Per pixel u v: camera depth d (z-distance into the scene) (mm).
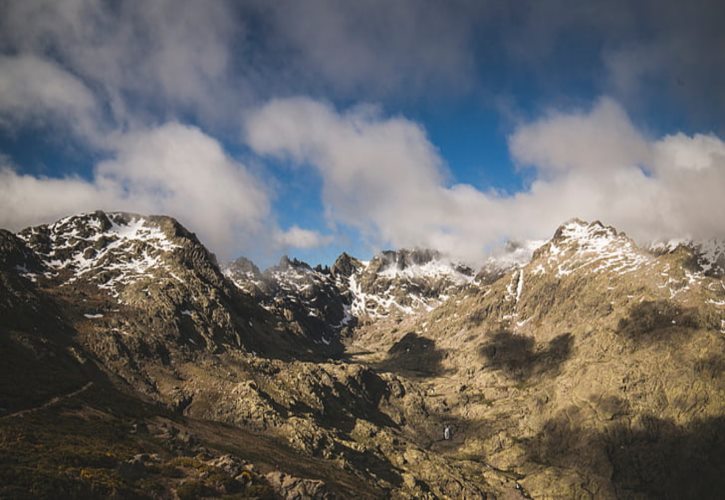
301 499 160875
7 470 123625
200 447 195750
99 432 176750
